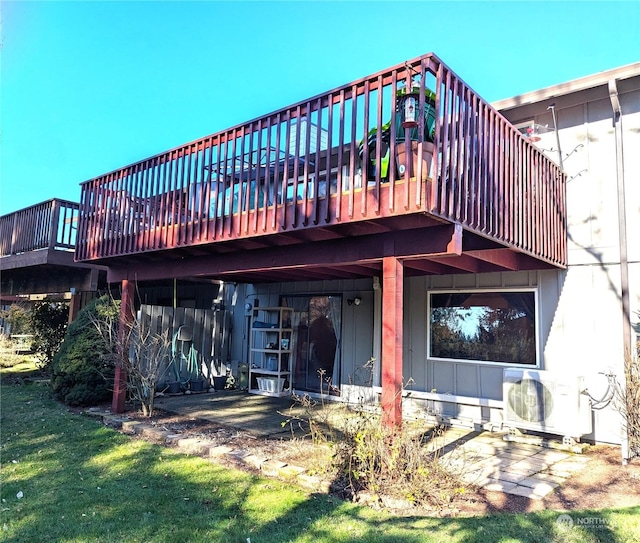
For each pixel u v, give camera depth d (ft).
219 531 10.43
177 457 16.17
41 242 31.45
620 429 16.47
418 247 13.58
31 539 10.11
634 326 17.16
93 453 16.53
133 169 21.77
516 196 16.17
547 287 20.54
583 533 10.10
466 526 10.47
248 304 33.58
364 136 13.37
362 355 26.66
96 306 27.50
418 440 13.10
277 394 28.73
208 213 17.85
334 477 13.19
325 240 16.20
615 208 19.26
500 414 21.09
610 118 19.77
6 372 39.19
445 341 23.53
